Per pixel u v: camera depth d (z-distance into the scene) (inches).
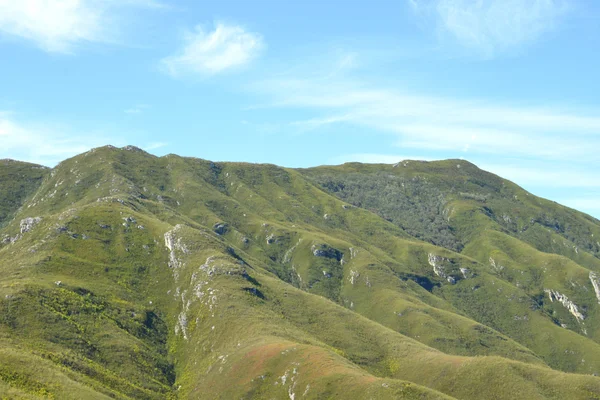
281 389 7352.4
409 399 6496.1
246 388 7564.0
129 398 7278.5
